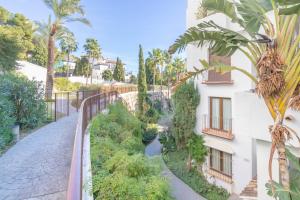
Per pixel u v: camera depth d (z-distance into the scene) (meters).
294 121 4.89
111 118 10.85
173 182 11.69
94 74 71.38
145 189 4.74
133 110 27.03
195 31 4.60
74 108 16.98
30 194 4.33
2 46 18.00
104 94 14.42
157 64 52.75
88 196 3.98
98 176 4.79
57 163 5.85
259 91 3.64
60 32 20.33
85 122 8.26
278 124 3.50
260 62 3.59
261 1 3.92
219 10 4.37
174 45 4.95
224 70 4.27
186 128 12.80
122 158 5.47
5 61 18.20
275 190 3.66
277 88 3.40
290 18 3.49
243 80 9.77
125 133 9.34
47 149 6.95
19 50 19.98
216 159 11.34
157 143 20.09
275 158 5.24
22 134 8.88
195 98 12.34
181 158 13.99
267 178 5.45
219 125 11.16
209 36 4.51
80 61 56.78
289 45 3.50
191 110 12.48
